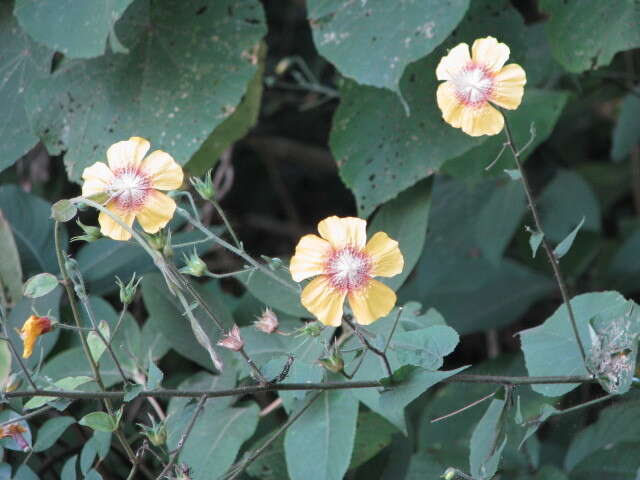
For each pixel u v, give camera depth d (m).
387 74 0.53
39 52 0.58
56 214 0.46
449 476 0.48
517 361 0.73
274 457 0.56
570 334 0.50
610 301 0.50
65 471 0.51
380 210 0.59
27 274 0.62
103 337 0.46
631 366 0.47
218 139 0.65
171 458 0.46
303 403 0.51
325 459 0.50
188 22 0.57
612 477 0.57
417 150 0.57
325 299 0.45
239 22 0.57
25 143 0.58
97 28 0.52
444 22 0.53
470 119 0.47
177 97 0.57
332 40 0.54
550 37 0.58
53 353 0.60
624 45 0.56
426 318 0.55
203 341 0.46
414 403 0.77
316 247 0.45
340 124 0.58
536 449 0.60
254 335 0.56
